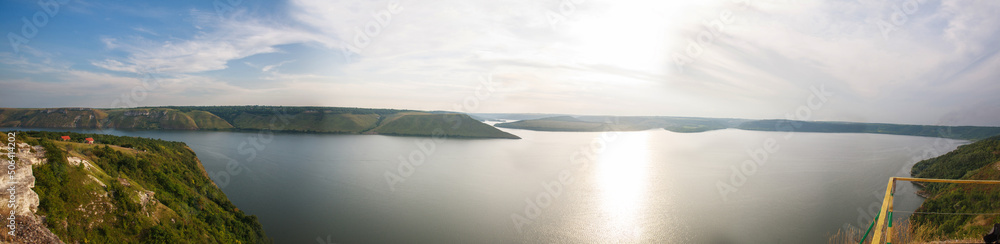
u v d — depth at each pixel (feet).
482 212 207.41
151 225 109.91
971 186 177.47
